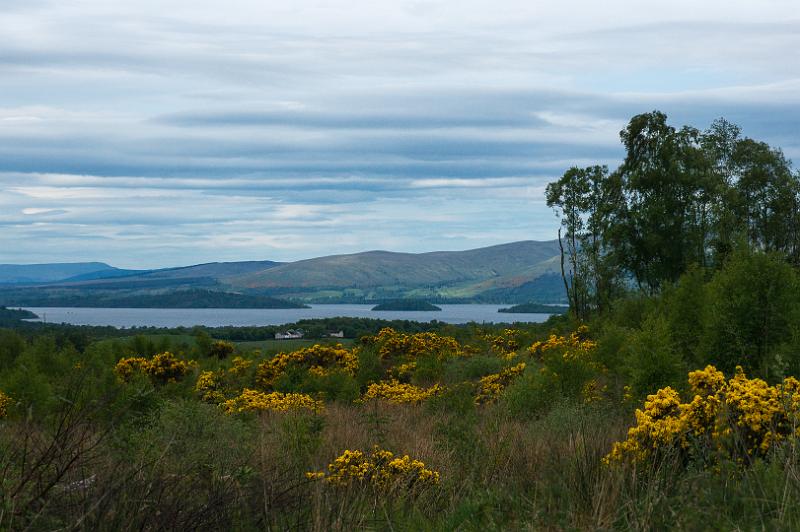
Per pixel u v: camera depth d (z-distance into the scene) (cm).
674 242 4834
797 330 1197
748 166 6656
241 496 524
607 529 481
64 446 459
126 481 458
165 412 880
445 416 1319
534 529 504
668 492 550
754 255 1377
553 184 5328
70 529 405
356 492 666
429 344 3259
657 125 5234
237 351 3669
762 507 473
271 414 1594
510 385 1686
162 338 3403
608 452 731
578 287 5153
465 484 703
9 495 415
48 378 1755
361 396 2222
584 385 1472
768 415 629
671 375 1209
